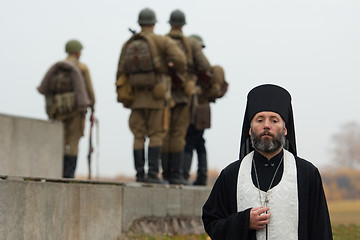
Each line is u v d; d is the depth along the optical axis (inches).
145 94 741.9
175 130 790.5
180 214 713.6
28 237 460.8
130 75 743.7
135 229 629.6
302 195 319.0
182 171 800.3
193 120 796.0
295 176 321.7
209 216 331.6
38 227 476.1
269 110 320.8
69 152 880.3
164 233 665.6
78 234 540.7
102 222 580.1
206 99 816.9
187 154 837.2
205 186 848.9
